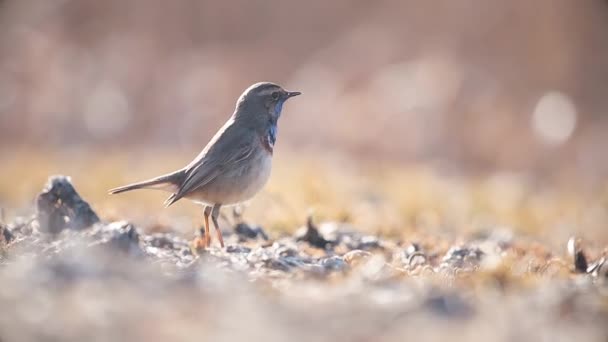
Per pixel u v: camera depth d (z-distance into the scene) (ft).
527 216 51.49
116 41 115.85
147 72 109.70
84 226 31.81
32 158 76.13
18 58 108.78
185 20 121.19
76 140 100.48
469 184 69.15
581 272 31.27
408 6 112.68
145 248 29.81
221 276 25.38
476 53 103.71
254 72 112.37
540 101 96.02
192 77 108.37
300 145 94.58
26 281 23.11
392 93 96.68
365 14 116.67
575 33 102.47
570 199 62.59
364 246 36.11
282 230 40.40
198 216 45.01
